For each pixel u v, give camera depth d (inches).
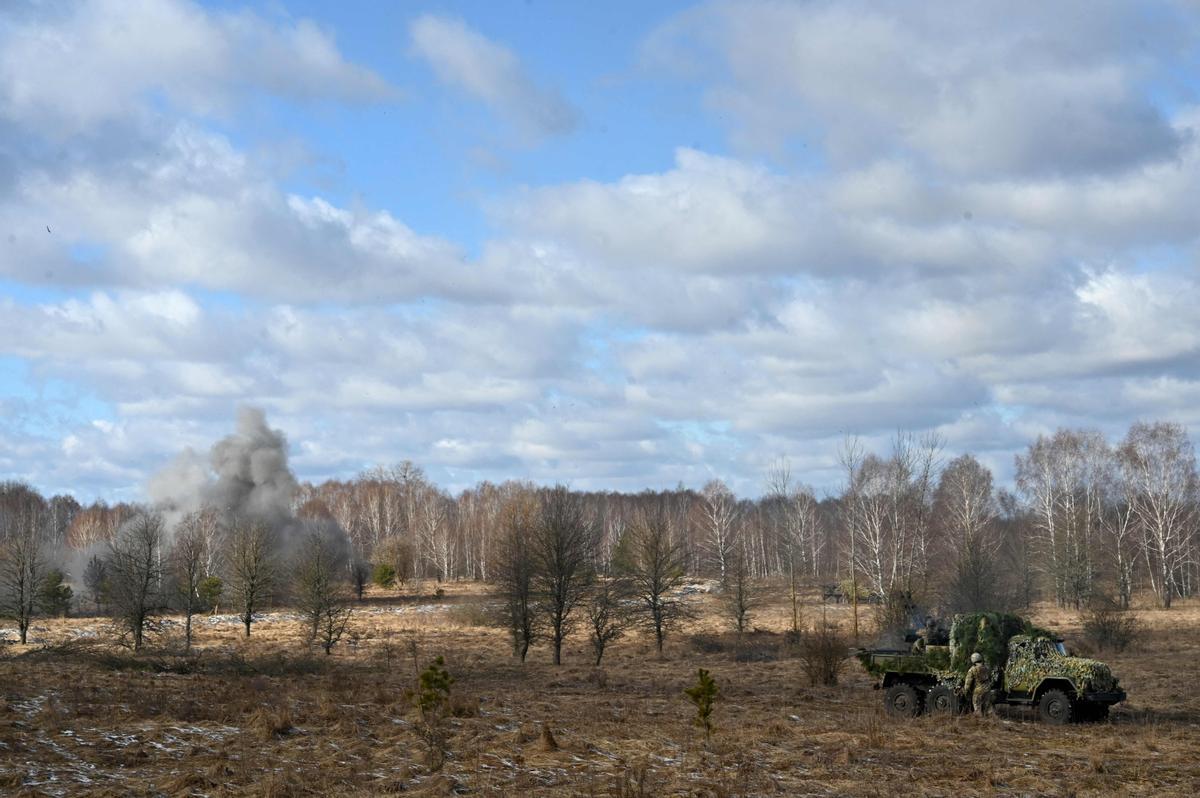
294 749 724.0
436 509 5260.8
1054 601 3339.1
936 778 693.9
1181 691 1232.2
